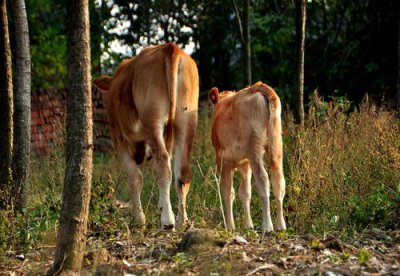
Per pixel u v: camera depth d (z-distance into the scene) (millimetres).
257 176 8516
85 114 6730
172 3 15469
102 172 12711
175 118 8867
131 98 9203
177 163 8953
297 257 6793
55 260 6758
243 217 9391
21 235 8242
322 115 11227
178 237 7922
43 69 22062
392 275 6293
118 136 9633
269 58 20188
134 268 6828
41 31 22312
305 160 9633
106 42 15734
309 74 18906
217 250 7066
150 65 8836
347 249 7184
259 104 8539
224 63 20141
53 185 10281
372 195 8977
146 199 11641
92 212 8562
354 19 18469
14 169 9469
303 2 11148
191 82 8922
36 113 17000
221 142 9000
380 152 9930
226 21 18328
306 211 8891
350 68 18312
